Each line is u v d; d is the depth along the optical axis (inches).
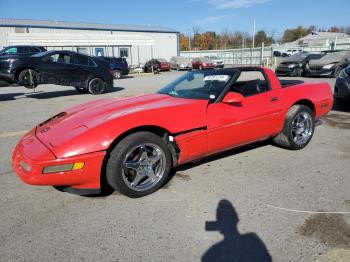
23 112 325.4
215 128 141.1
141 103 141.7
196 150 138.4
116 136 116.3
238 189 132.0
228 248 94.2
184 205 120.3
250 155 172.1
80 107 151.6
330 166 154.7
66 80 448.8
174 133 129.7
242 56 1598.2
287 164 158.4
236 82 153.6
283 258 88.9
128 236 101.6
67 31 1411.2
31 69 423.5
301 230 101.6
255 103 156.4
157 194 129.6
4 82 418.3
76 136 114.6
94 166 114.3
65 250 95.4
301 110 175.5
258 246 94.5
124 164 120.3
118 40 1336.1
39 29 1332.4
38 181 110.0
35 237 102.5
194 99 146.1
